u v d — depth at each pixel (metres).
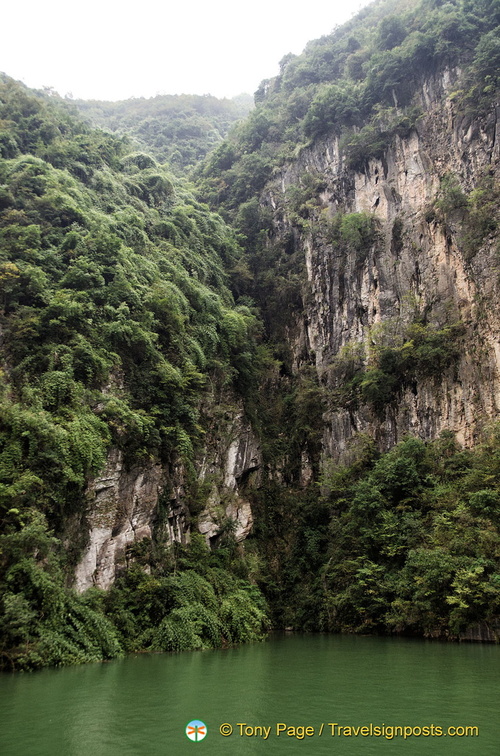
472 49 38.53
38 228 23.97
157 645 18.27
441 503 25.25
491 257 30.44
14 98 32.53
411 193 37.28
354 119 43.50
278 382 38.88
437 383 31.27
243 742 7.80
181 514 24.41
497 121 33.88
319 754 7.28
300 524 32.34
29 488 16.20
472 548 21.70
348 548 27.91
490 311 29.72
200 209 40.59
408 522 25.16
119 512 20.44
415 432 31.33
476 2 40.22
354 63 47.84
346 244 39.06
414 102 40.19
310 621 27.66
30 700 10.05
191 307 30.03
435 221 34.69
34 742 7.57
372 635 24.27
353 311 37.28
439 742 7.87
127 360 23.38
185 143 67.31
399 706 9.91
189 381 25.98
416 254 35.22
